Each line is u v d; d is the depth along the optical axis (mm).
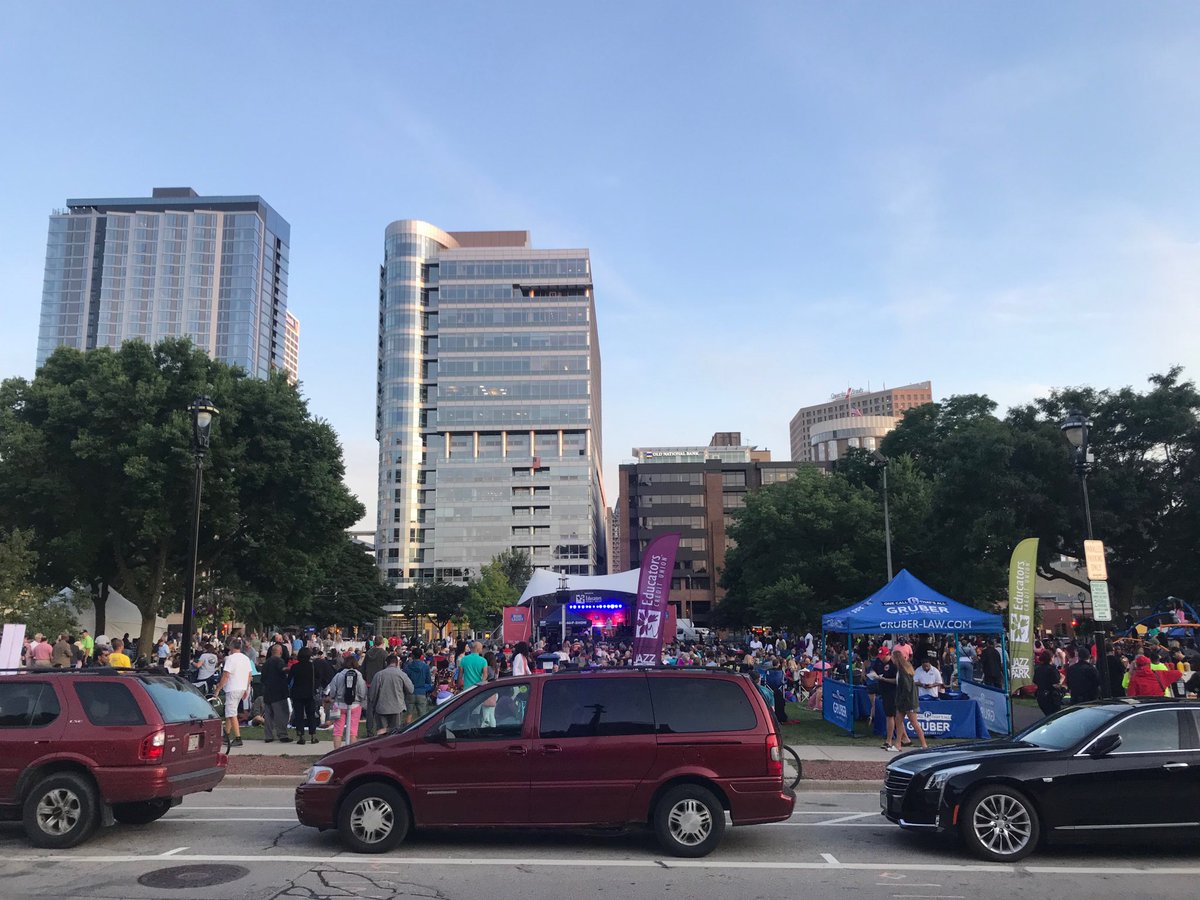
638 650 19234
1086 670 16281
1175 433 35219
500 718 8586
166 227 192250
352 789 8438
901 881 7441
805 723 21375
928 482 50719
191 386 34188
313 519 37156
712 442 170250
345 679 15898
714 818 8305
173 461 32562
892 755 15367
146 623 36094
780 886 7262
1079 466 17125
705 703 8617
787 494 56031
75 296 187500
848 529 51469
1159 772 8211
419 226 147750
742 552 66875
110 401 33188
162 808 9797
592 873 7645
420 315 145625
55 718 8773
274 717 16734
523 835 9156
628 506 125500
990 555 37969
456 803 8305
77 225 190125
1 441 32969
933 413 61969
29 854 8289
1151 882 7430
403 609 113312
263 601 39312
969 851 8414
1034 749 8641
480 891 7031
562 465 134375
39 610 27359
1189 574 36188
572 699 8633
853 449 64188
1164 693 15195
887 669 16922
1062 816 8180
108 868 7742
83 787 8578
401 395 142500
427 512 135875
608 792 8289
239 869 7695
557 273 138625
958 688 22297
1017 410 40438
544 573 40031
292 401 37031
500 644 37250
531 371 136250
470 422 135500
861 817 10406
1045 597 80688
